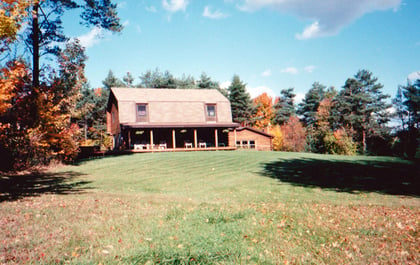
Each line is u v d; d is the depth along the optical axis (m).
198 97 32.72
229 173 14.49
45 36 18.67
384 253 4.54
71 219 5.82
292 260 4.18
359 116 50.44
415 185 11.97
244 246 4.58
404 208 7.98
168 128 30.59
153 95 31.62
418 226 6.13
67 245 4.41
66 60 20.17
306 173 14.81
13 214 6.04
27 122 15.50
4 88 12.09
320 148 35.47
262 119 60.06
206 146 32.03
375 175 14.33
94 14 19.06
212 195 9.36
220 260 4.01
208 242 4.67
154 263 3.85
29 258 3.88
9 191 9.03
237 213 6.61
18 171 14.29
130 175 13.60
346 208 7.89
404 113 49.06
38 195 8.44
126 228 5.34
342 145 32.69
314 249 4.66
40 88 16.48
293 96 68.19
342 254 4.47
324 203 8.53
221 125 30.23
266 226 5.77
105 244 4.51
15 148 14.80
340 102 53.41
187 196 9.09
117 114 30.23
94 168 15.91
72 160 19.36
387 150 39.25
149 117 29.22
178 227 5.48
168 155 22.42
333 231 5.64
